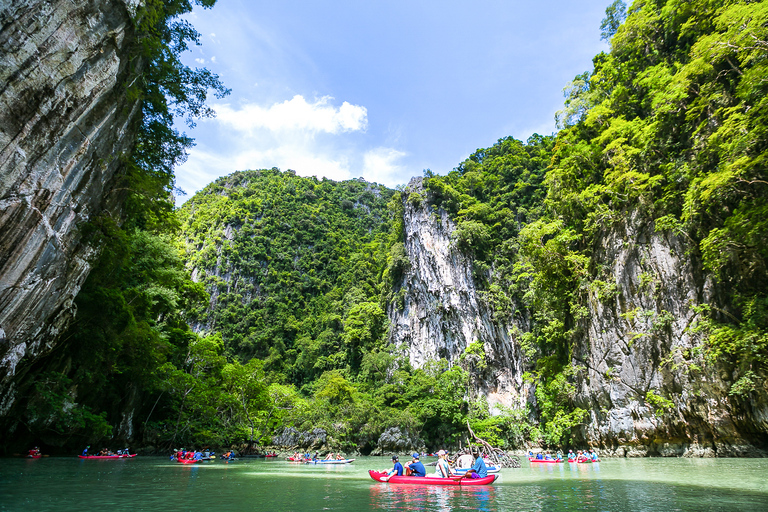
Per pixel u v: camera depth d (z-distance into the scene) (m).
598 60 47.28
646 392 31.69
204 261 121.75
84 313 25.33
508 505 10.56
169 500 11.28
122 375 33.50
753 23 24.67
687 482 15.17
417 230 77.00
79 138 15.98
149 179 25.17
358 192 177.50
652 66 38.81
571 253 39.84
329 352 88.12
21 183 13.44
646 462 26.45
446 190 75.38
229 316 107.31
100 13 15.09
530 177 73.00
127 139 22.61
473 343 60.84
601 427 35.72
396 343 75.25
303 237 137.38
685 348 29.05
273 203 145.62
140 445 35.72
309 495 12.50
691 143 31.34
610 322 35.09
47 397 22.92
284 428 51.78
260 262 125.50
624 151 35.94
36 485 13.55
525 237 43.41
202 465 25.58
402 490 13.73
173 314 45.84
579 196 39.19
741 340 24.44
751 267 25.64
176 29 23.84
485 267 66.00
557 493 12.80
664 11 37.56
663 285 31.17
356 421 49.72
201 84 25.25
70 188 16.50
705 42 28.38
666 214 32.16
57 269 17.45
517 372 57.84
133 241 34.16
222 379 45.59
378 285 95.12
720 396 26.62
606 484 15.15
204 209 146.25
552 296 42.78
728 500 11.06
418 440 50.88
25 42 12.48
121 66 17.98
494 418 51.56
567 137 47.03
